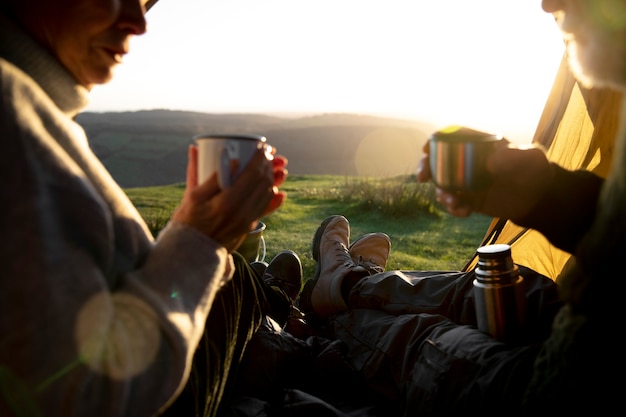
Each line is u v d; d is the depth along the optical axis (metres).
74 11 0.99
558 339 1.00
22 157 0.80
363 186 7.41
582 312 0.94
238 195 0.99
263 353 1.56
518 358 1.18
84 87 1.11
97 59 1.05
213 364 1.33
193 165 1.09
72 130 1.00
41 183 0.80
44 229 0.79
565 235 1.18
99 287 0.83
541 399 1.00
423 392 1.29
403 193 6.46
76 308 0.80
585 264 0.92
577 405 0.94
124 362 0.85
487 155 1.08
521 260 2.16
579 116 1.86
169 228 1.01
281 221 5.82
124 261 0.97
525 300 1.41
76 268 0.81
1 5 0.98
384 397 1.52
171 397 0.93
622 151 0.87
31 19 0.99
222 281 1.25
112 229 0.90
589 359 0.93
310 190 8.66
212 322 1.35
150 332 0.89
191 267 0.97
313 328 2.01
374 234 2.53
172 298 0.93
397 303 1.74
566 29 1.00
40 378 0.77
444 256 4.29
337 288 1.96
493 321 1.36
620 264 0.86
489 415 1.16
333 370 1.59
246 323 1.49
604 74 0.96
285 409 1.38
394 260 4.05
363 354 1.63
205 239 0.99
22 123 0.82
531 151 1.15
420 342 1.46
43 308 0.77
